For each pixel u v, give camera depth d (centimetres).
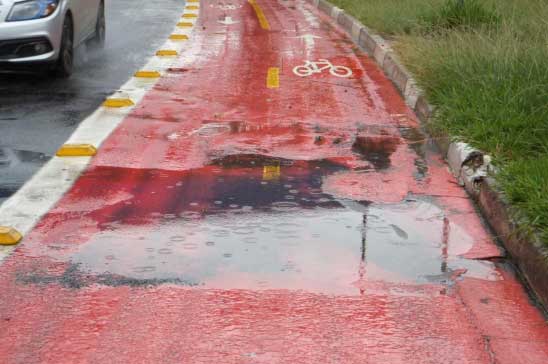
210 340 521
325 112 1166
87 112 1119
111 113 1118
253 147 965
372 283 611
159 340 520
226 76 1416
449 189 838
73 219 719
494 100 992
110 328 534
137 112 1127
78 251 652
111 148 944
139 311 557
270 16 2386
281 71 1483
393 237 701
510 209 702
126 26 2009
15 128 1023
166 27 2028
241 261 641
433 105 1108
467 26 1449
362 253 664
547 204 662
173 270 622
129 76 1388
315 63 1580
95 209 745
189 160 905
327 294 589
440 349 520
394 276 625
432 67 1263
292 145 980
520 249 652
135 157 911
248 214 741
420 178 870
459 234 717
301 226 717
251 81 1379
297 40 1889
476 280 626
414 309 573
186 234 691
